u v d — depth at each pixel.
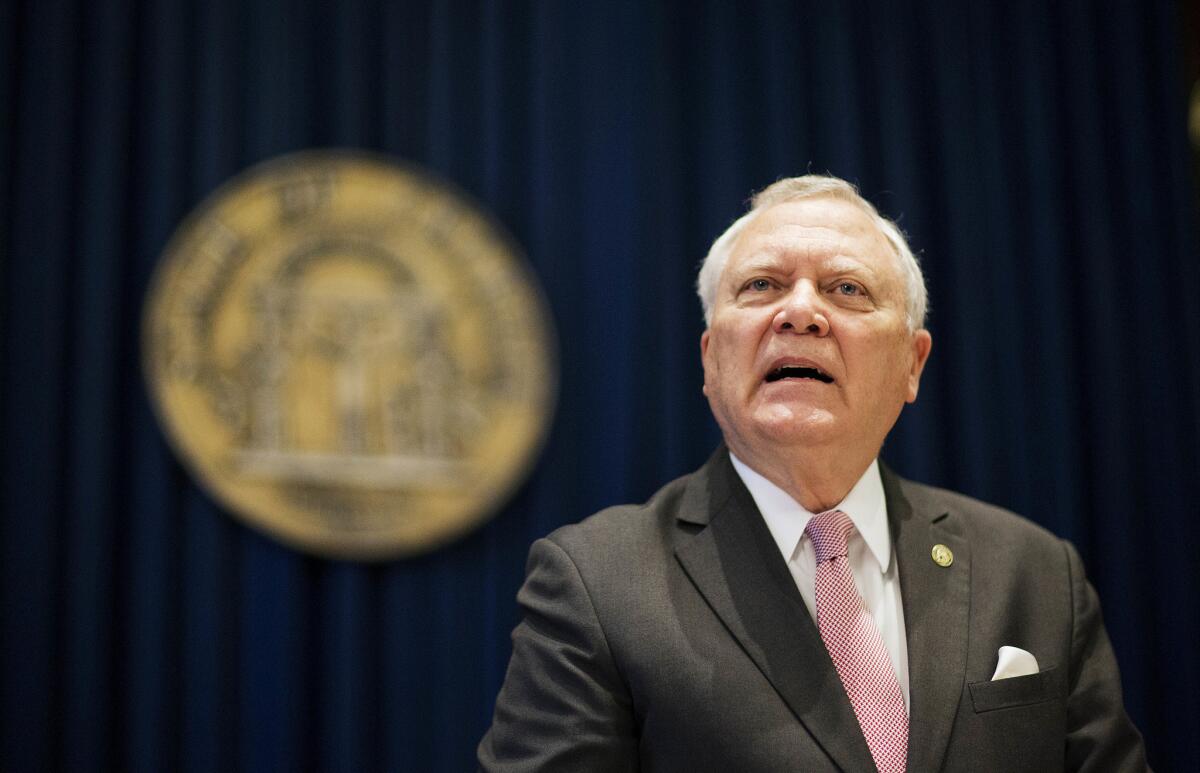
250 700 4.36
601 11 5.06
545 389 4.68
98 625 4.25
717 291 2.37
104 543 4.30
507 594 4.61
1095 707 2.12
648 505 2.32
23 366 4.36
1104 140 5.28
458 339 4.68
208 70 4.70
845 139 5.05
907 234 5.05
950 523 2.31
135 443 4.44
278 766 4.30
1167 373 5.07
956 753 1.93
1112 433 5.00
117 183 4.53
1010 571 2.22
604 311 4.84
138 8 4.71
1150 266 5.15
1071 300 5.17
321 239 4.65
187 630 4.35
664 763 1.93
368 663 4.48
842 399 2.16
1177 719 4.80
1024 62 5.30
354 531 4.49
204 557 4.39
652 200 4.92
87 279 4.44
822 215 2.30
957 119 5.19
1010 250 5.13
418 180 4.75
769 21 5.12
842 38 5.15
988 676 2.03
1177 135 5.25
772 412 2.13
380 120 4.83
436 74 4.87
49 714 4.20
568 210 4.91
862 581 2.17
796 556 2.16
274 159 4.70
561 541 2.22
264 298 4.57
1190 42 5.37
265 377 4.52
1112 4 5.36
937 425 4.95
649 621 2.04
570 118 4.98
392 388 4.61
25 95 4.51
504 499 4.61
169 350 4.44
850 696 1.98
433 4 4.92
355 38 4.82
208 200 4.57
